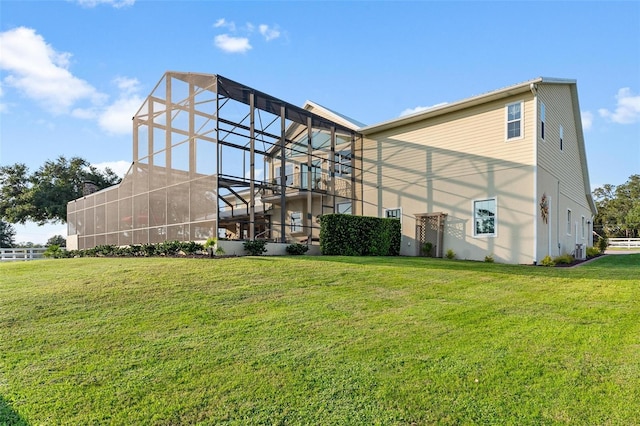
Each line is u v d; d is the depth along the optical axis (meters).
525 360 3.99
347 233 13.93
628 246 32.16
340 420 2.98
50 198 29.42
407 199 16.41
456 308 6.03
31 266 10.73
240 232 18.45
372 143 17.81
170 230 14.23
